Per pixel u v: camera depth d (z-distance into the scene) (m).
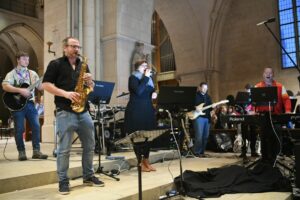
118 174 4.17
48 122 8.30
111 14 8.41
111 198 2.92
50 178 3.57
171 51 16.94
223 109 7.60
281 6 12.93
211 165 4.98
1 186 3.11
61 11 8.30
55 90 3.04
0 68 22.59
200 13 13.67
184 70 14.57
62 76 3.21
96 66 8.28
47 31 8.69
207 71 13.88
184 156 6.07
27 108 4.47
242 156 5.91
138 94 4.03
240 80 13.70
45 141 8.22
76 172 3.89
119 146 5.95
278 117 4.54
